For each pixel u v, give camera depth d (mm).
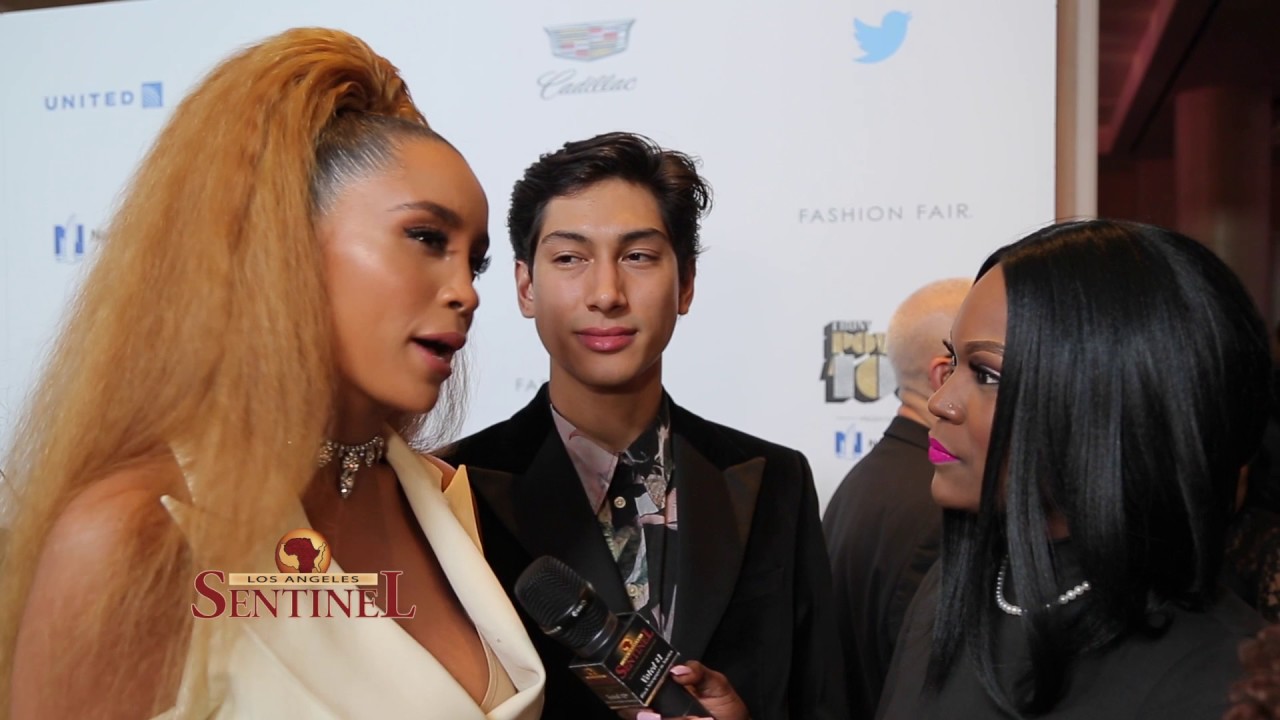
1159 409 935
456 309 1002
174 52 2551
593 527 1419
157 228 940
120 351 926
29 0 2902
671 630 1429
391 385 976
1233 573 1282
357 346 967
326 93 984
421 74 2445
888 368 2234
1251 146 5371
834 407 2262
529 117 2395
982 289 1065
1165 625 956
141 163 991
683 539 1438
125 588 853
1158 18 4605
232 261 917
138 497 876
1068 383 961
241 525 886
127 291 933
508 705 1029
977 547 1037
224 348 909
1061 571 1018
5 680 916
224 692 899
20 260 2619
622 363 1406
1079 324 962
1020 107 2176
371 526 1095
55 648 845
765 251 2283
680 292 1521
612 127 2354
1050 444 968
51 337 1090
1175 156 5598
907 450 1973
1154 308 945
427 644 1066
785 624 1475
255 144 938
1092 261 982
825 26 2246
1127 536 942
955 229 2205
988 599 1054
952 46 2197
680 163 1485
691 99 2312
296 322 916
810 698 1513
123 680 853
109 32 2578
